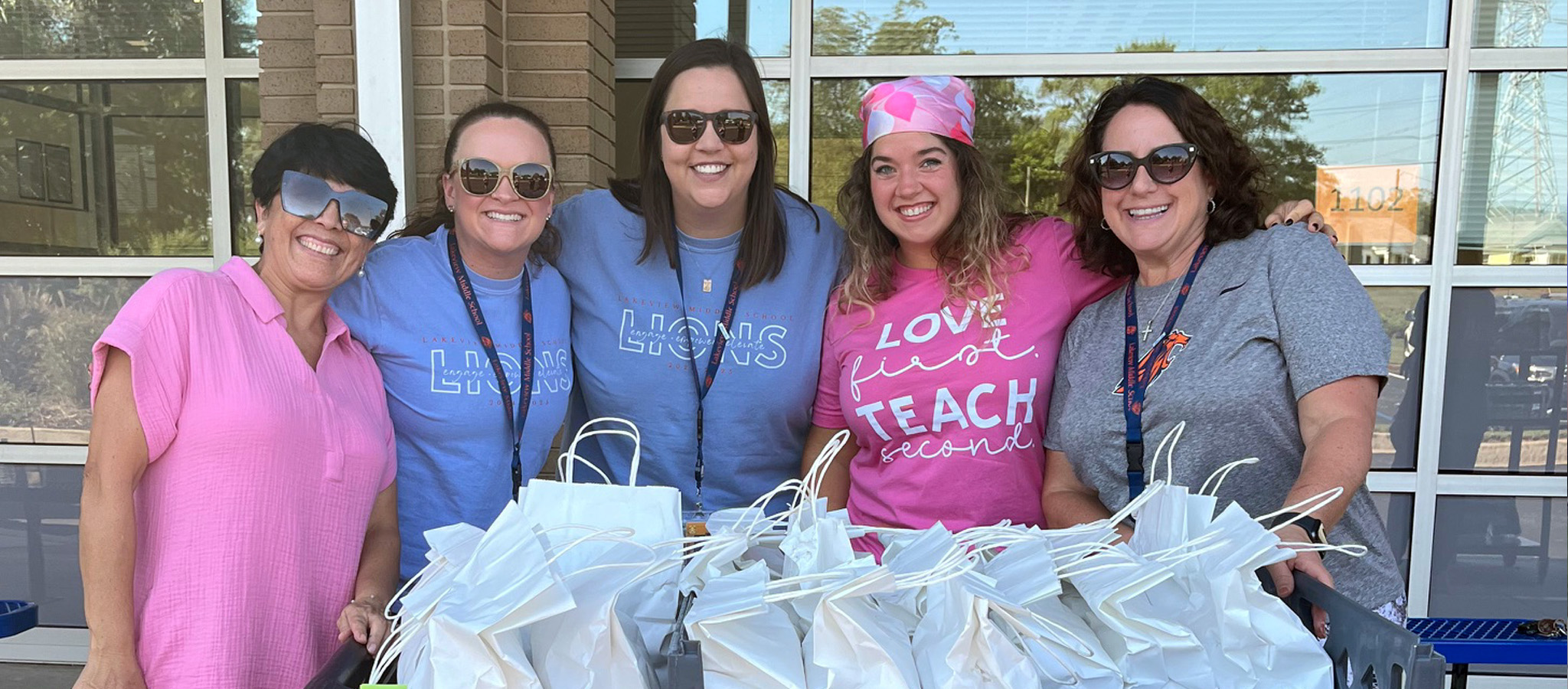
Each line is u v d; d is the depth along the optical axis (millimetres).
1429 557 3980
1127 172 1711
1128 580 1140
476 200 1816
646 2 4098
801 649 1110
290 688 1575
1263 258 1672
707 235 2107
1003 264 1953
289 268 1614
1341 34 3885
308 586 1591
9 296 4402
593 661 1034
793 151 4117
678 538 1206
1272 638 1139
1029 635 1128
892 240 2090
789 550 1197
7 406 4406
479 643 987
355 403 1701
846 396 2053
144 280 4398
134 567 1504
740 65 1998
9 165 4379
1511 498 3914
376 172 1654
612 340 2098
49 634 4285
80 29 4285
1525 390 3893
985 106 4055
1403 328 3961
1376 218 3955
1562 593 3908
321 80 3498
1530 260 3887
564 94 3629
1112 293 1926
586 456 2277
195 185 4359
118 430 1457
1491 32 3795
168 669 1497
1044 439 1979
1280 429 1604
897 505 1977
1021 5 3979
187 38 4273
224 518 1497
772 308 2100
